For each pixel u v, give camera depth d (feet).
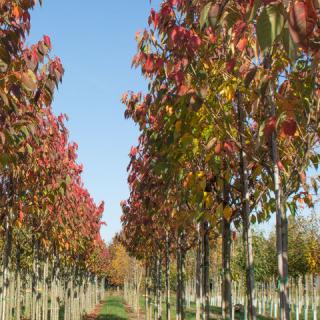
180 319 42.11
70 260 74.69
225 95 15.43
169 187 22.65
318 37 8.00
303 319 96.22
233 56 14.30
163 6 15.61
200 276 33.83
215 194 17.44
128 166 30.94
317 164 17.94
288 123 11.22
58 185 31.30
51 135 29.07
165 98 16.98
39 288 56.90
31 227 44.78
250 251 17.20
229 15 10.21
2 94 14.11
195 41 14.65
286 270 15.48
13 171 26.96
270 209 19.03
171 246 53.52
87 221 65.10
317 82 13.39
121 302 196.95
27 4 15.83
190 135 16.40
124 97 28.55
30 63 16.06
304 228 72.33
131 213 54.29
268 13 6.71
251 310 16.69
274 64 14.25
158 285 63.05
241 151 17.49
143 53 17.51
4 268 33.40
